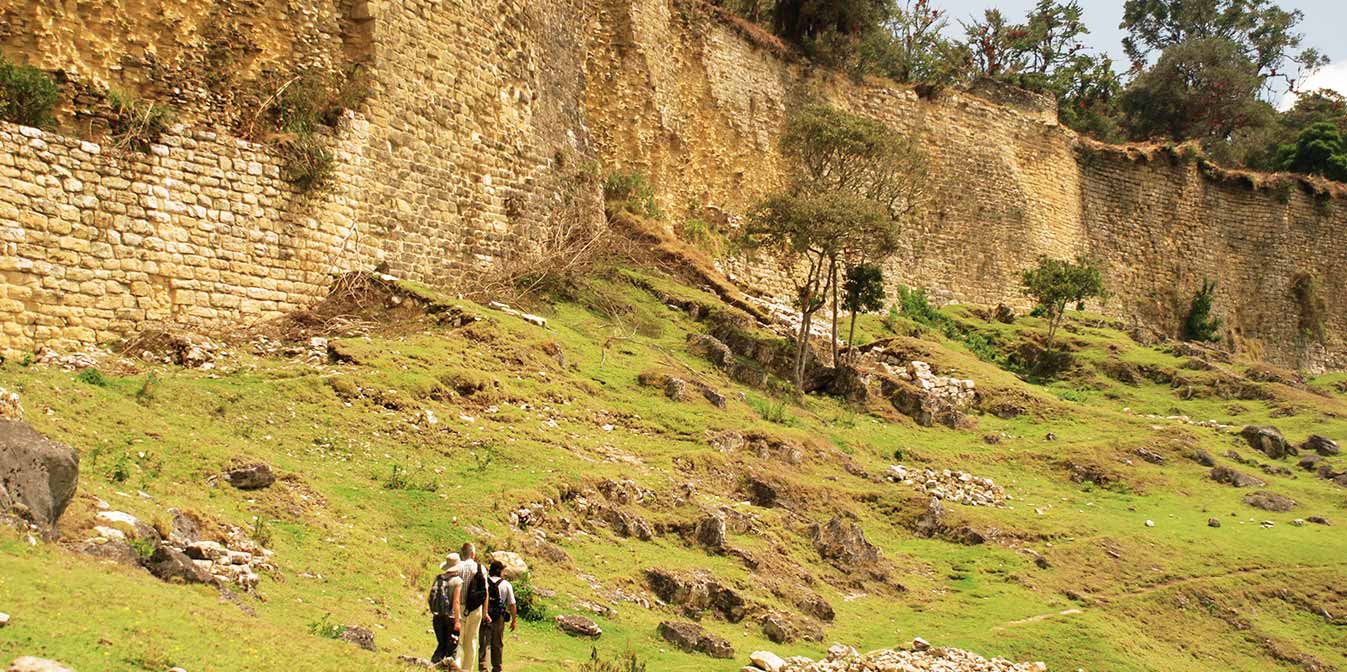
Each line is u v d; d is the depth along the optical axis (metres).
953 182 50.72
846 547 19.53
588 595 15.01
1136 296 58.03
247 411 17.33
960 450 28.34
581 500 17.62
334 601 12.45
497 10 29.33
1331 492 28.67
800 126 36.62
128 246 19.06
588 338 27.00
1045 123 55.28
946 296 49.50
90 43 19.53
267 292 21.52
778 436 23.45
